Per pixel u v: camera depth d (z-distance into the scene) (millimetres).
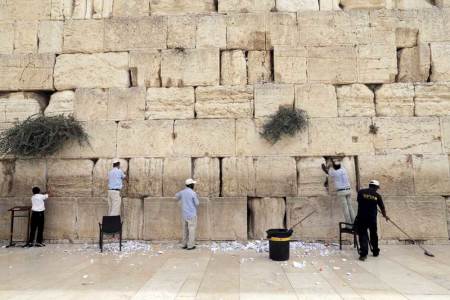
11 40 10008
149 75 9688
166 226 9055
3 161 9508
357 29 9594
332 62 9492
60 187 9344
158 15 9969
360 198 7426
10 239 8867
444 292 5066
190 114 9461
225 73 9625
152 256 7582
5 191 9391
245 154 9227
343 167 9062
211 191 9125
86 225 9164
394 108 9297
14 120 9703
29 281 5703
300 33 9641
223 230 8977
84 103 9648
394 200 8891
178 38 9773
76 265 6789
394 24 9586
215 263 6891
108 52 9828
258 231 9016
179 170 9227
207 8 10047
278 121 9094
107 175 9320
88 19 9984
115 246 8688
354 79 9422
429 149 9086
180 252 7988
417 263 6828
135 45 9820
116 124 9516
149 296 4949
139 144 9406
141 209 9188
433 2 9898
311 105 9336
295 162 9164
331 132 9211
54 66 9828
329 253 7812
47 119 9398
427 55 9461
